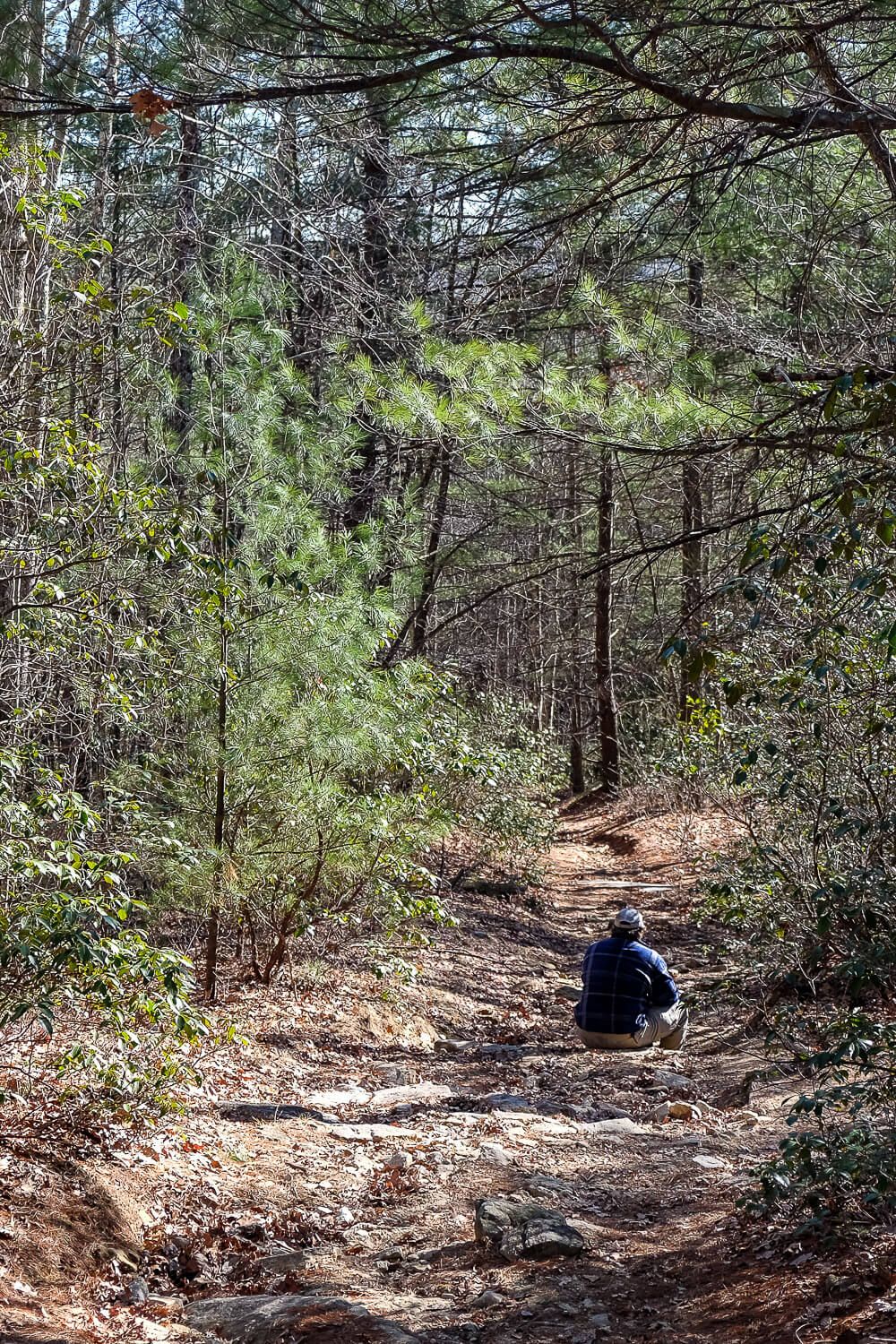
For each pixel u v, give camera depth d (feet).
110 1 21.21
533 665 95.91
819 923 18.70
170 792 31.37
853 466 16.19
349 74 21.74
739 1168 22.18
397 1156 22.97
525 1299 16.74
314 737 31.14
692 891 55.36
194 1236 18.60
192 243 44.98
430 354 24.08
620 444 21.88
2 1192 17.52
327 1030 32.32
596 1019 33.27
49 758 30.25
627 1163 23.31
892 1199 15.42
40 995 18.11
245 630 31.55
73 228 33.78
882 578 14.48
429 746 36.45
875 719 23.25
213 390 31.37
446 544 55.88
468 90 22.13
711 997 33.53
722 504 26.35
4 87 20.20
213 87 21.08
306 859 33.32
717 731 35.81
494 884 55.52
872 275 26.68
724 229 26.91
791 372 20.59
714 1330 15.10
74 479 23.50
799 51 19.80
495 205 24.72
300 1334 15.38
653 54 20.65
